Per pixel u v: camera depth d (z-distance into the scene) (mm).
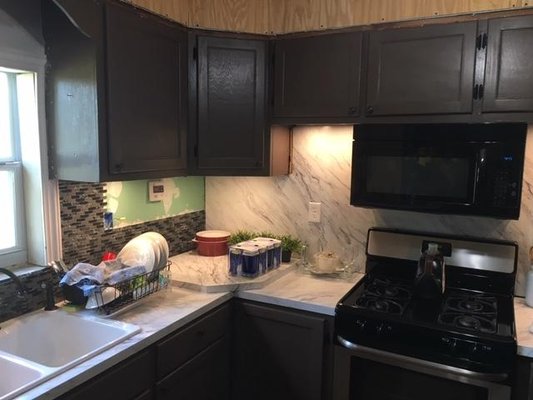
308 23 2146
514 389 1580
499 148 1728
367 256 2287
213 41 2158
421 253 2131
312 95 2129
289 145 2490
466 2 1866
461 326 1662
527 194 1986
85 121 1734
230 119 2221
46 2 1733
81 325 1710
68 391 1298
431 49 1861
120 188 2195
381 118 1993
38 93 1775
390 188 1961
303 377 1979
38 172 1814
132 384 1540
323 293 2051
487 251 2033
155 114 1981
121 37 1777
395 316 1748
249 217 2684
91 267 1791
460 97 1828
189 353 1825
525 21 1701
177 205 2594
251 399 2135
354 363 1832
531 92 1715
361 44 1999
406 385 1747
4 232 1821
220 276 2178
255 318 2059
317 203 2469
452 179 1828
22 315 1737
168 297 1981
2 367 1400
